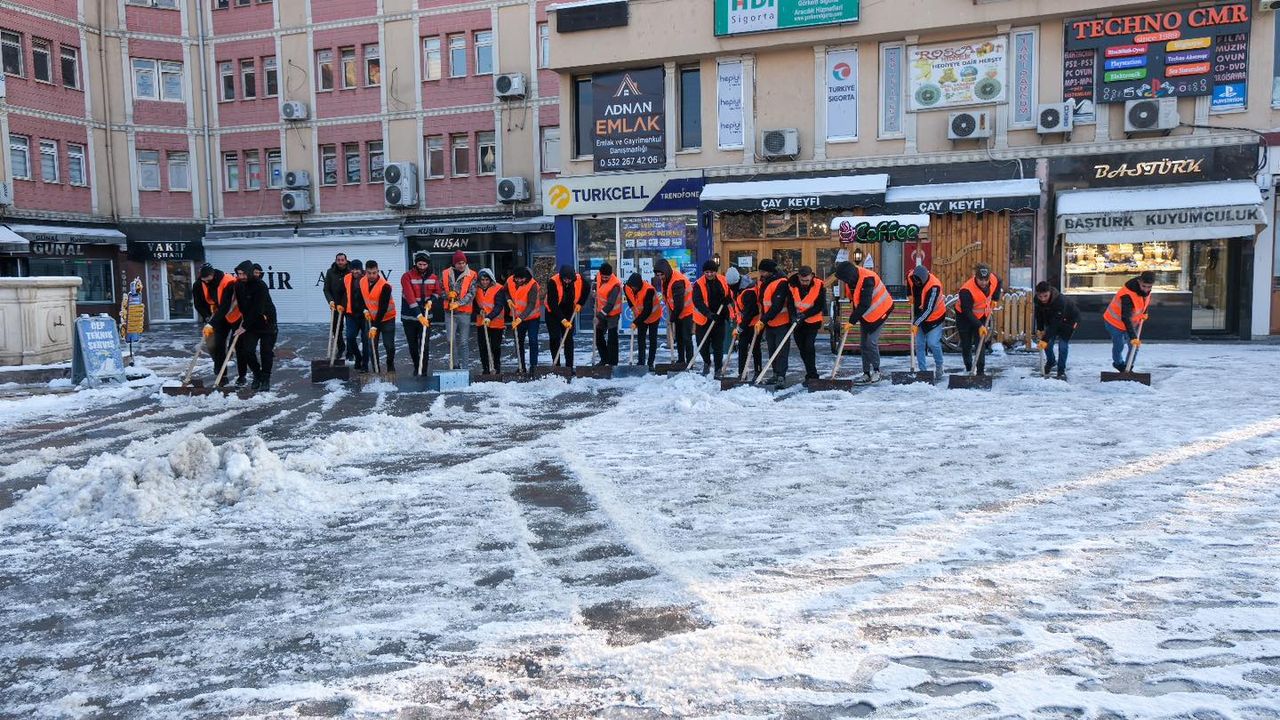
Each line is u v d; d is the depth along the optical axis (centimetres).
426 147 2980
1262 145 1784
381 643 405
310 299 3112
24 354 1588
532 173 2848
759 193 2039
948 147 1969
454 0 2884
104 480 659
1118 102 1853
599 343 1420
